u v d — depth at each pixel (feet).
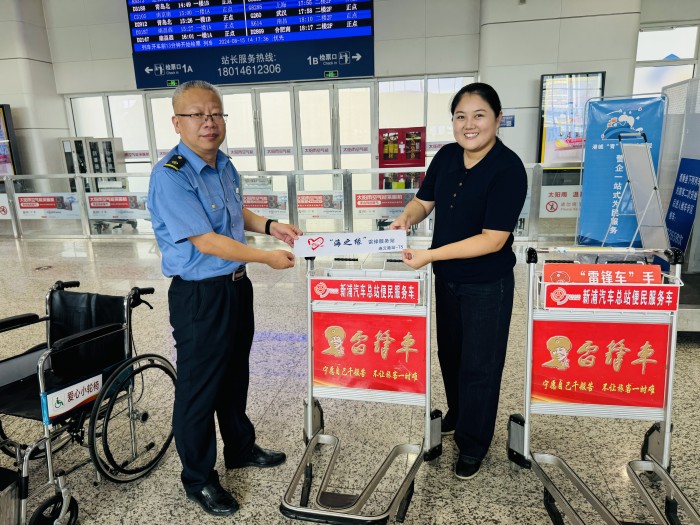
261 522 6.04
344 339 6.46
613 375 5.94
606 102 14.73
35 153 28.17
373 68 25.64
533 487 6.52
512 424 6.50
